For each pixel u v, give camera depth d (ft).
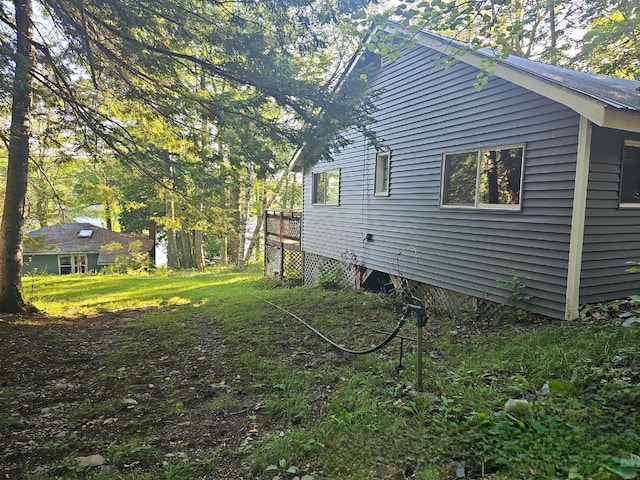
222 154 23.53
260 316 24.22
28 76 16.24
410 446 8.60
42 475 8.34
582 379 10.58
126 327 23.44
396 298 26.86
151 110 22.97
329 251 36.06
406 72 26.09
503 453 7.77
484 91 20.40
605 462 7.01
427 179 24.68
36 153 26.35
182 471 8.52
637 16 33.22
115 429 10.76
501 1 15.71
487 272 20.71
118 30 18.31
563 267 16.98
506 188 19.61
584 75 23.67
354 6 17.65
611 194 17.11
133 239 79.15
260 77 19.20
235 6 18.49
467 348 16.06
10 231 24.99
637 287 18.52
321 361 15.89
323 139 20.84
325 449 8.91
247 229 75.51
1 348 17.71
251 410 11.85
